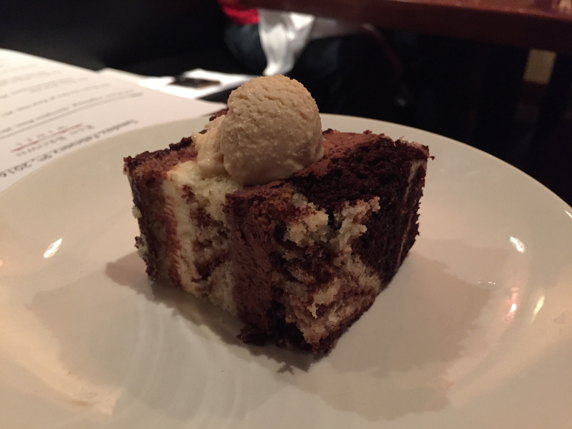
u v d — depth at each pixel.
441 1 0.40
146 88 0.41
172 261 0.23
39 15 0.51
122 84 0.42
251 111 0.18
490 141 0.45
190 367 0.19
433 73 0.48
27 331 0.20
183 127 0.33
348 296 0.20
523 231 0.24
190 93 0.45
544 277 0.21
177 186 0.20
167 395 0.18
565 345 0.18
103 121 0.35
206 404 0.17
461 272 0.23
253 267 0.19
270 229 0.18
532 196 0.26
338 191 0.19
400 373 0.18
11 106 0.37
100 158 0.29
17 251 0.23
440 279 0.23
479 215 0.26
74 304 0.21
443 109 0.47
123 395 0.18
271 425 0.16
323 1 0.44
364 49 0.52
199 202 0.20
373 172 0.20
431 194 0.28
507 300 0.21
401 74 0.50
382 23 0.42
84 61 0.55
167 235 0.22
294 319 0.19
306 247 0.18
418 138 0.31
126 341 0.20
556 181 0.39
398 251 0.23
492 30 0.37
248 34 0.58
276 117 0.18
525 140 0.49
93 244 0.25
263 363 0.19
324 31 0.54
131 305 0.22
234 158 0.18
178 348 0.20
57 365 0.19
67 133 0.34
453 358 0.19
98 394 0.18
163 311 0.22
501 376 0.17
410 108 0.49
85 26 0.54
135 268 0.24
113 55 0.57
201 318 0.21
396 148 0.22
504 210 0.26
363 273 0.21
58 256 0.24
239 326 0.21
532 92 0.59
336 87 0.53
